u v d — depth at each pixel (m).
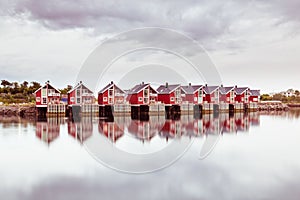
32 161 14.73
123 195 9.92
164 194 10.01
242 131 27.25
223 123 35.31
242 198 9.65
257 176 12.01
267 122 37.25
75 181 11.39
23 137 22.94
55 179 11.70
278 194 9.97
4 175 12.23
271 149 17.84
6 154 16.47
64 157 15.59
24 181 11.41
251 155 16.08
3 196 9.84
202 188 10.59
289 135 24.44
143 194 10.01
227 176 12.02
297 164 13.96
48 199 9.59
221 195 9.91
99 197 9.72
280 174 12.27
